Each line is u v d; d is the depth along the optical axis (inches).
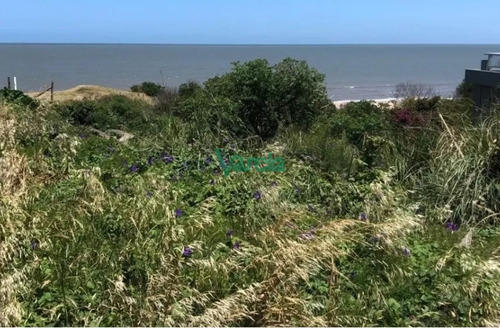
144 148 287.9
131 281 139.5
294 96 400.8
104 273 139.2
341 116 352.2
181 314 122.3
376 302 136.4
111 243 154.9
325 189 229.5
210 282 135.9
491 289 135.4
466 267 144.8
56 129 346.0
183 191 213.6
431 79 3203.7
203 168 258.7
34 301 131.0
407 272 150.1
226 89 393.7
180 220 172.9
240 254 150.0
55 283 137.7
